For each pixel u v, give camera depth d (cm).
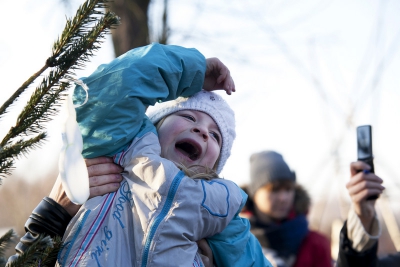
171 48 240
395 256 333
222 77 258
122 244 208
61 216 214
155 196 209
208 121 258
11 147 177
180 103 258
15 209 702
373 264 292
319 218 546
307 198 415
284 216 398
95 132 221
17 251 212
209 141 252
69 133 179
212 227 217
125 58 227
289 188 399
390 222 503
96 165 222
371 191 290
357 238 291
